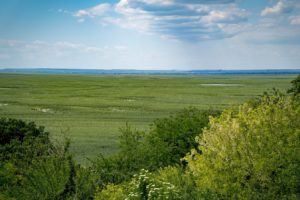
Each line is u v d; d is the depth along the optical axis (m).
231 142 15.83
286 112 16.58
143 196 13.99
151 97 104.75
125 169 21.05
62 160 18.94
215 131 16.92
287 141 15.61
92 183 18.53
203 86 155.25
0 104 85.50
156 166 21.56
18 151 22.30
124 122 62.69
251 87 147.38
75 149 41.81
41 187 17.58
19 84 160.62
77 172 18.30
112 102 92.06
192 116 25.73
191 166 17.02
